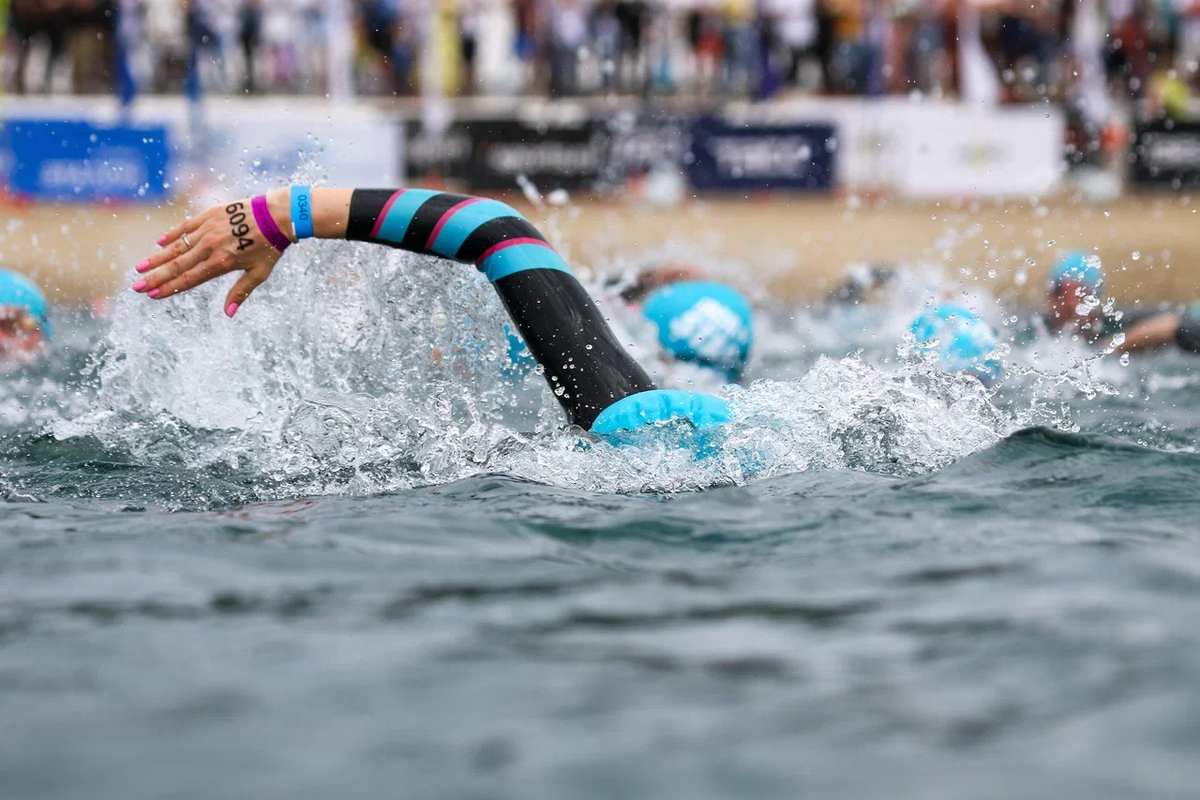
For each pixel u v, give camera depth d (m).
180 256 5.98
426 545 4.39
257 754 2.62
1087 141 22.78
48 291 18.97
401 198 5.99
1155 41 22.78
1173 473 5.14
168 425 6.66
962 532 4.44
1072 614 3.44
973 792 2.40
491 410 6.69
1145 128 22.77
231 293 6.05
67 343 12.07
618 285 11.18
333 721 2.79
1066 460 5.36
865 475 5.36
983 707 2.83
